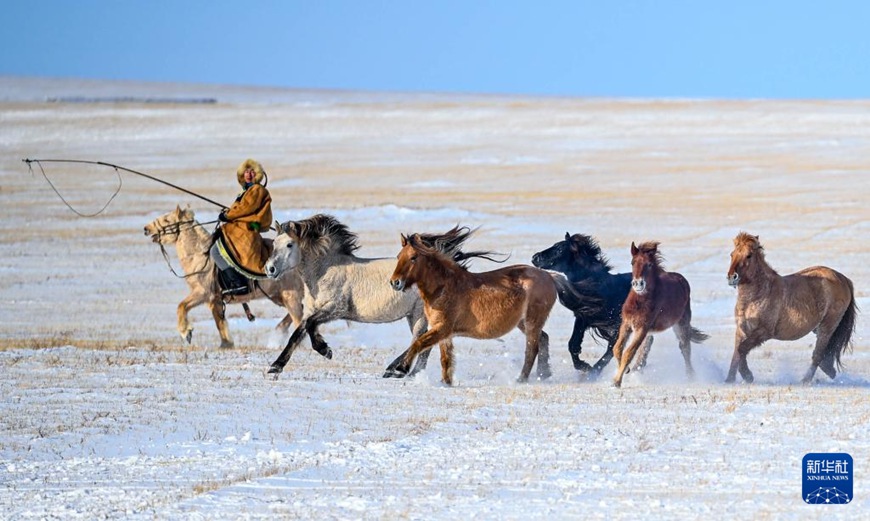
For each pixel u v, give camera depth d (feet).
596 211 138.92
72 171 193.57
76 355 58.03
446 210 138.21
